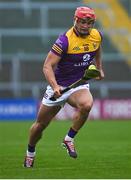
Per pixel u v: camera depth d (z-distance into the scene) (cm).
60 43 2133
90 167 2350
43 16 7144
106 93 6944
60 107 2233
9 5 7138
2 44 7081
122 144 3538
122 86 6988
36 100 6338
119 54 7112
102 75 2306
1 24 7131
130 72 7038
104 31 7200
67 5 7169
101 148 3272
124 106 6312
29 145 2291
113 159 2667
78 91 2197
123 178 2002
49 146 3419
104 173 2147
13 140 3903
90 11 2128
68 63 2177
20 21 7138
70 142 2247
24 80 6925
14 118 6331
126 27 7225
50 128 4975
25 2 7144
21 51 7075
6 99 6712
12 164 2456
